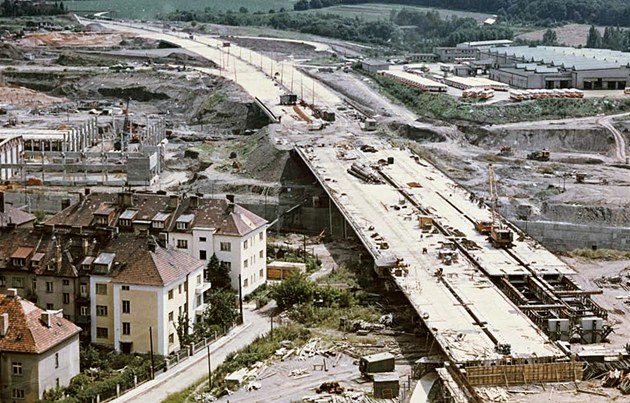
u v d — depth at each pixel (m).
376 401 157.38
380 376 162.00
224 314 195.12
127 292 181.62
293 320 199.88
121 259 185.50
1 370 161.00
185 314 189.50
